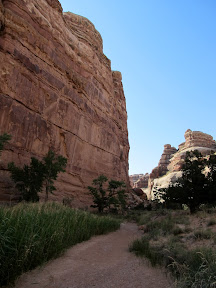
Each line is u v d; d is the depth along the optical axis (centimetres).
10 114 2094
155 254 599
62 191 2822
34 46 2583
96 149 3906
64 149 2952
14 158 2080
